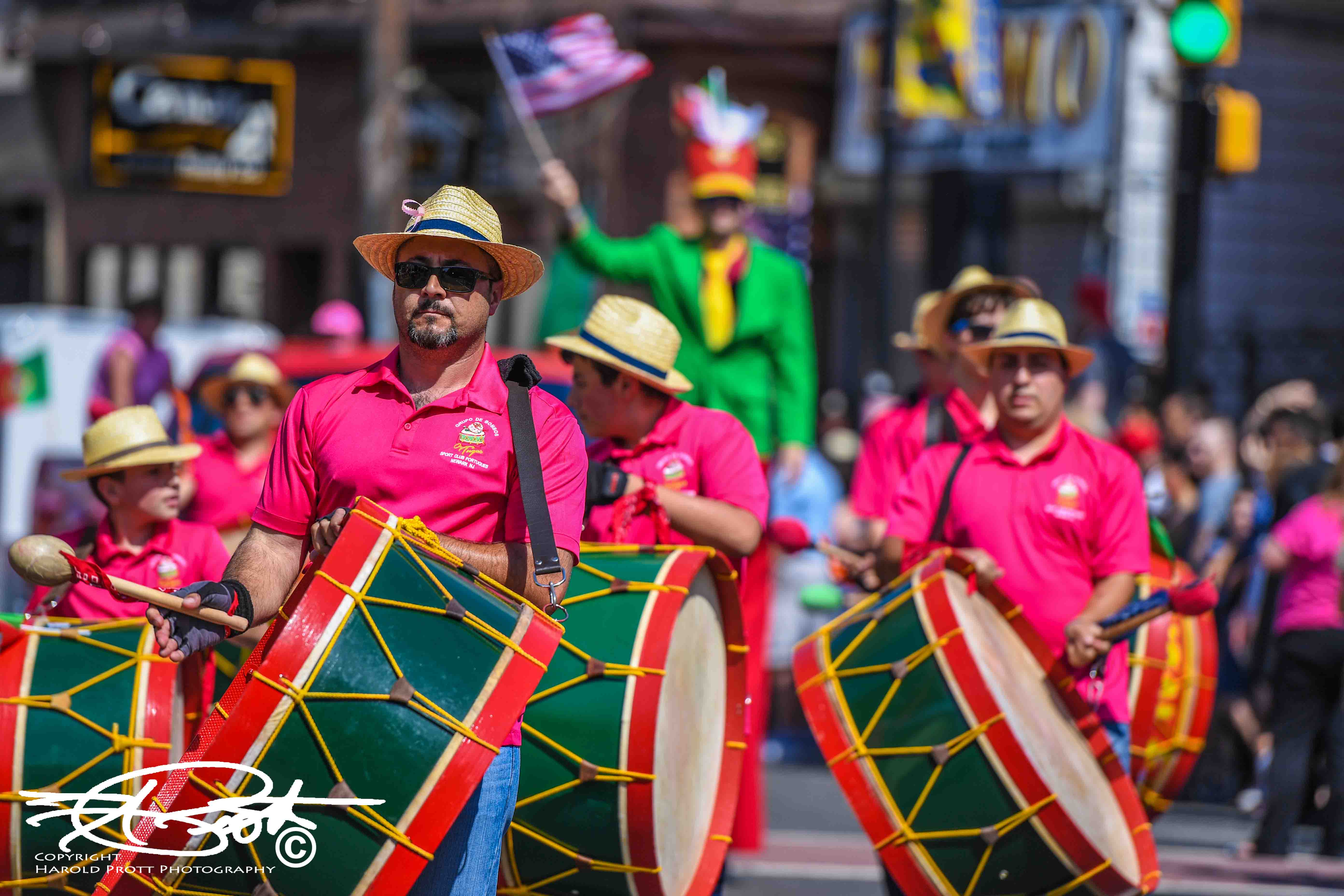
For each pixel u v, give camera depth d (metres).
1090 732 18.22
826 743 17.28
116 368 40.53
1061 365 19.16
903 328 66.06
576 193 25.25
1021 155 54.69
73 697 15.64
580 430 13.35
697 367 25.45
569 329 43.78
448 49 66.31
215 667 18.42
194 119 71.62
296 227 71.00
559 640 12.63
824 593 22.31
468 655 12.19
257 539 12.90
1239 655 34.25
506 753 12.86
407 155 55.28
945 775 16.61
